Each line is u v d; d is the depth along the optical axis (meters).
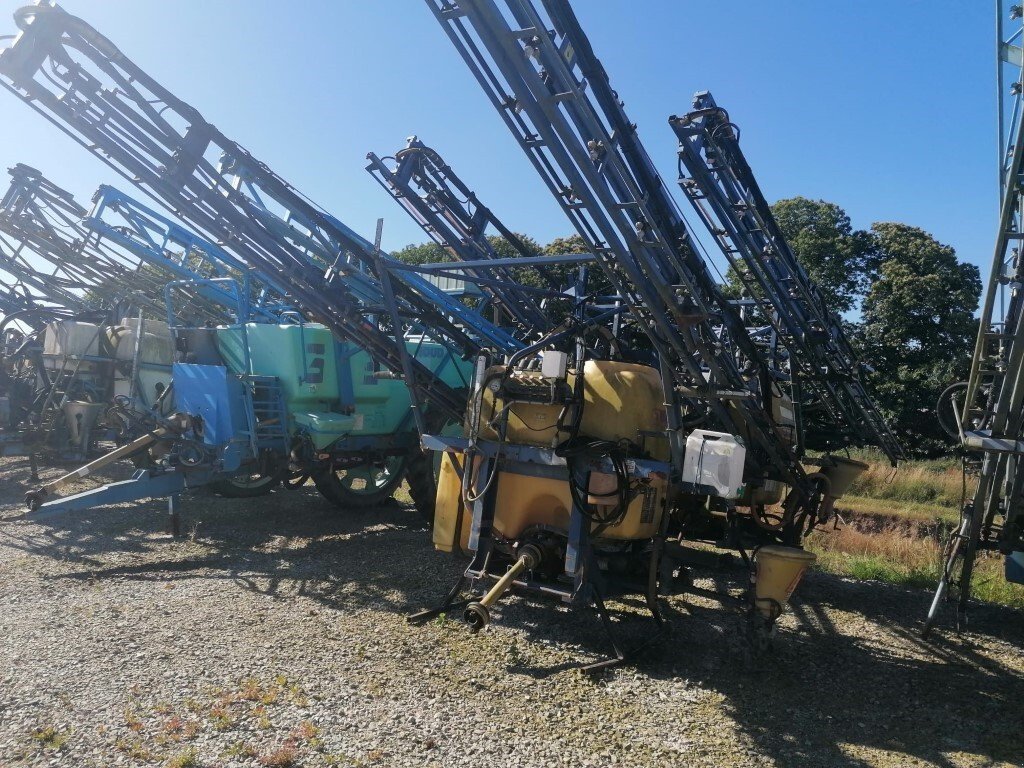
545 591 5.07
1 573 6.43
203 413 8.16
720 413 5.71
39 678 4.26
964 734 4.27
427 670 4.72
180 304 12.37
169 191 6.27
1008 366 5.15
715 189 6.07
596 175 4.27
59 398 11.09
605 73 4.69
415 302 7.41
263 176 6.62
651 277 4.81
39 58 5.61
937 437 25.75
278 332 8.36
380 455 9.26
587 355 6.26
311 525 8.97
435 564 7.26
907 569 8.73
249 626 5.32
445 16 3.98
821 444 10.23
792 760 3.84
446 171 8.04
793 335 7.82
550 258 5.88
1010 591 7.74
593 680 4.72
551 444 5.25
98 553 7.23
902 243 28.84
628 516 5.25
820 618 6.53
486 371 5.42
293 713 3.99
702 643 5.59
